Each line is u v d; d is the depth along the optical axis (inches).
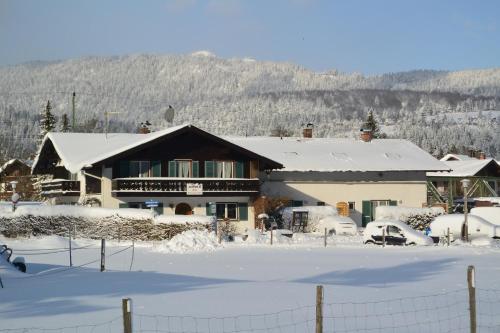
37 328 502.0
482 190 2928.2
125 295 666.2
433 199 2699.3
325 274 943.7
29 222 1668.3
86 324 518.3
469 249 1386.6
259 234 1717.5
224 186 2047.2
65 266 1018.7
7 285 753.6
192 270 991.0
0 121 6742.1
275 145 2541.8
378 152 2576.3
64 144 2178.9
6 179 3122.5
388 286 804.0
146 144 1964.8
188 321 528.4
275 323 523.5
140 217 1627.7
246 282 778.8
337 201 2372.0
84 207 1674.5
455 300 658.8
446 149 6889.8
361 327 518.0
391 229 1587.1
